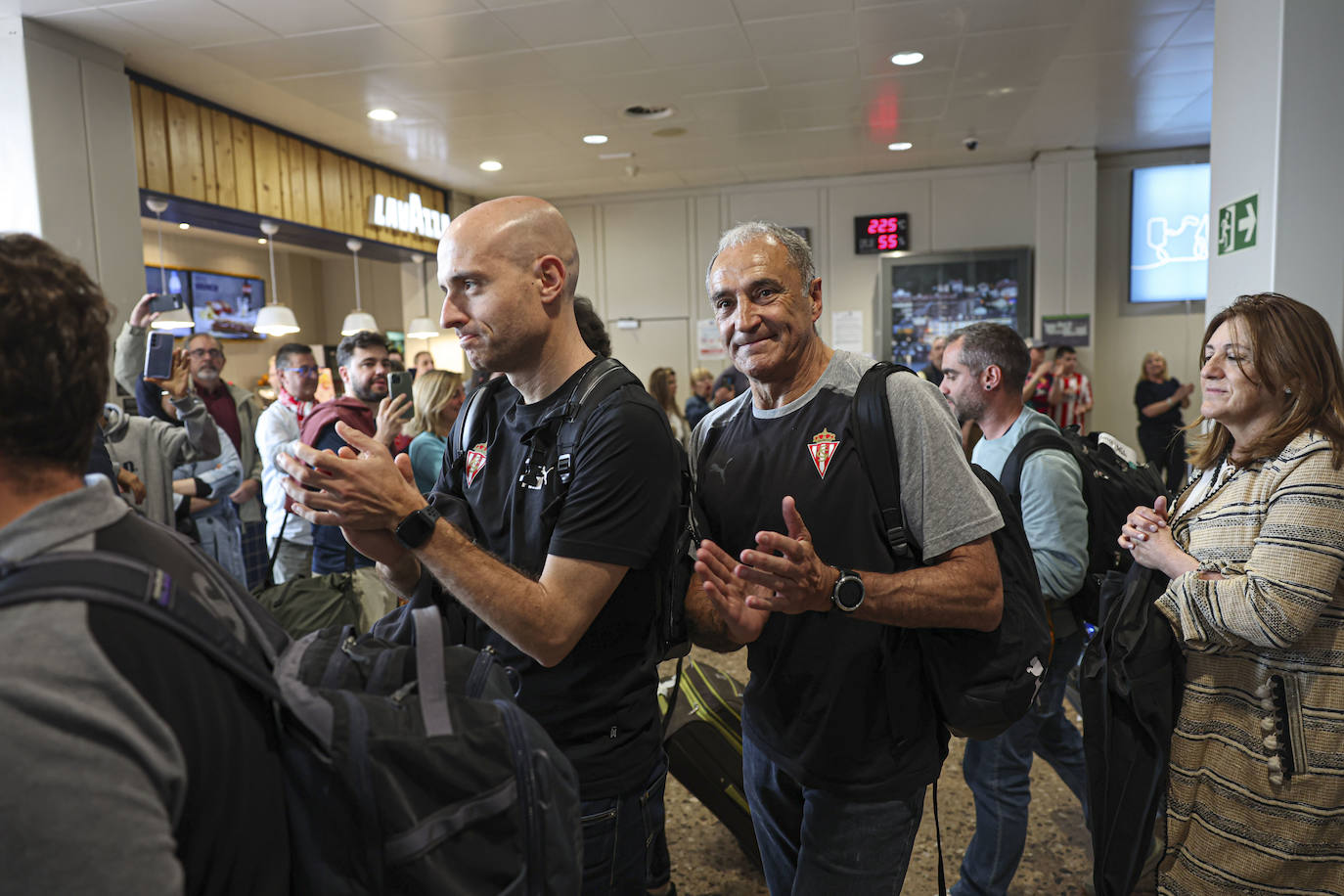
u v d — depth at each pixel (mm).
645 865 1244
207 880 530
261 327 6152
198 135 5090
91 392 556
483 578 963
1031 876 2129
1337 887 1234
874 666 1274
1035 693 1278
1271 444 1296
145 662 495
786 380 1364
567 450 1106
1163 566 1370
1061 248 7352
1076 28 4445
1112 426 7664
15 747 440
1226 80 3330
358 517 957
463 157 6773
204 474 3396
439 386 2939
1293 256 2918
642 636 1188
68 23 3967
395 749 612
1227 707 1317
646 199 8461
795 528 1087
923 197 7820
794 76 5082
